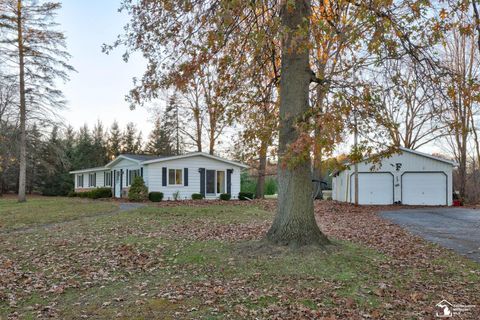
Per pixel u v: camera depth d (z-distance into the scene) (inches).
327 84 276.1
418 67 289.6
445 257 285.6
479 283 220.4
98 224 451.8
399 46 269.7
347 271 235.9
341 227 461.7
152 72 310.7
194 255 281.9
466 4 229.5
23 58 826.8
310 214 281.3
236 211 621.3
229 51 300.4
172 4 269.3
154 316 174.2
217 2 253.9
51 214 565.0
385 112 292.8
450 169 919.0
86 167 1667.1
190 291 207.9
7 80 829.8
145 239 347.6
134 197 837.2
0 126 955.3
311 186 284.7
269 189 1487.5
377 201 928.9
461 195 1003.9
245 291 206.5
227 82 343.9
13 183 1555.1
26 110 855.7
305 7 261.4
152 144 1897.1
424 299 193.8
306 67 281.1
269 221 499.8
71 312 181.0
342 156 350.0
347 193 967.6
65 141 1640.0
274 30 221.3
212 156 966.4
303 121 235.3
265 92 354.9
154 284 221.6
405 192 924.6
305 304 186.7
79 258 281.7
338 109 235.1
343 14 265.1
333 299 192.7
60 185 1571.1
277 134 294.2
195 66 291.6
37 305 190.5
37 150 1108.5
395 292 203.6
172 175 919.7
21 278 235.0
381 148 296.0
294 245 271.7
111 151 1929.1
